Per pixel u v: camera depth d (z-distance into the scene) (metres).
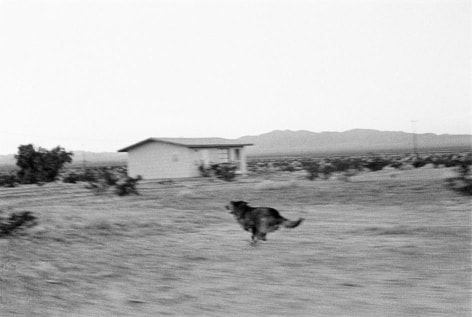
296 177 45.38
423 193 25.27
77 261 12.38
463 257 11.64
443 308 8.22
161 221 19.20
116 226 17.84
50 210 22.31
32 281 10.37
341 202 23.97
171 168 49.31
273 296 9.26
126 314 8.45
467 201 21.27
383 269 10.91
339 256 12.41
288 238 15.20
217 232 16.89
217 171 47.41
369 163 51.41
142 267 11.82
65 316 8.34
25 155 49.78
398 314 8.03
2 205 25.98
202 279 10.66
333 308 8.45
